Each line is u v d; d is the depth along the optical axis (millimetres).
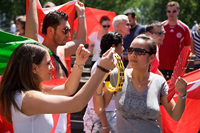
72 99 1502
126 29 4020
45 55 1686
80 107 1506
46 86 2072
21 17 5184
